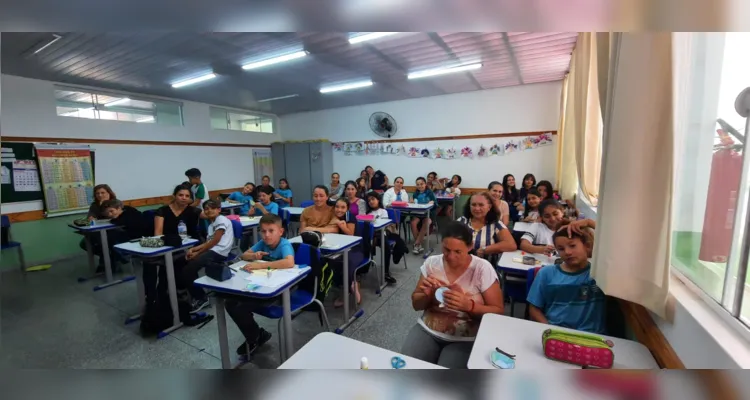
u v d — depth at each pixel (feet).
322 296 7.16
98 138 15.87
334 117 24.48
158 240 8.21
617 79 3.74
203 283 5.82
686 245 3.93
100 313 9.05
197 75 14.46
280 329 6.36
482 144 19.56
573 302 4.72
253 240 13.48
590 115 9.56
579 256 4.70
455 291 4.79
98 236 12.09
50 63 12.12
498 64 14.23
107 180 16.24
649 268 3.56
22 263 12.57
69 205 14.82
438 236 17.29
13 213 13.23
